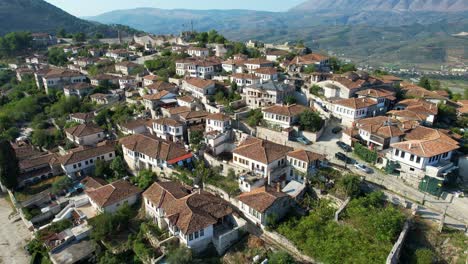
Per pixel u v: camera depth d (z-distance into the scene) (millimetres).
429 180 53406
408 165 57469
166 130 81938
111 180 73688
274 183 60656
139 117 93625
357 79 94312
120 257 54156
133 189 66625
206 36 169500
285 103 88312
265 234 53094
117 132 93062
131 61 147875
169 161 67875
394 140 65688
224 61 123875
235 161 66812
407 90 95062
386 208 49719
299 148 70188
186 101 93625
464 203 51375
